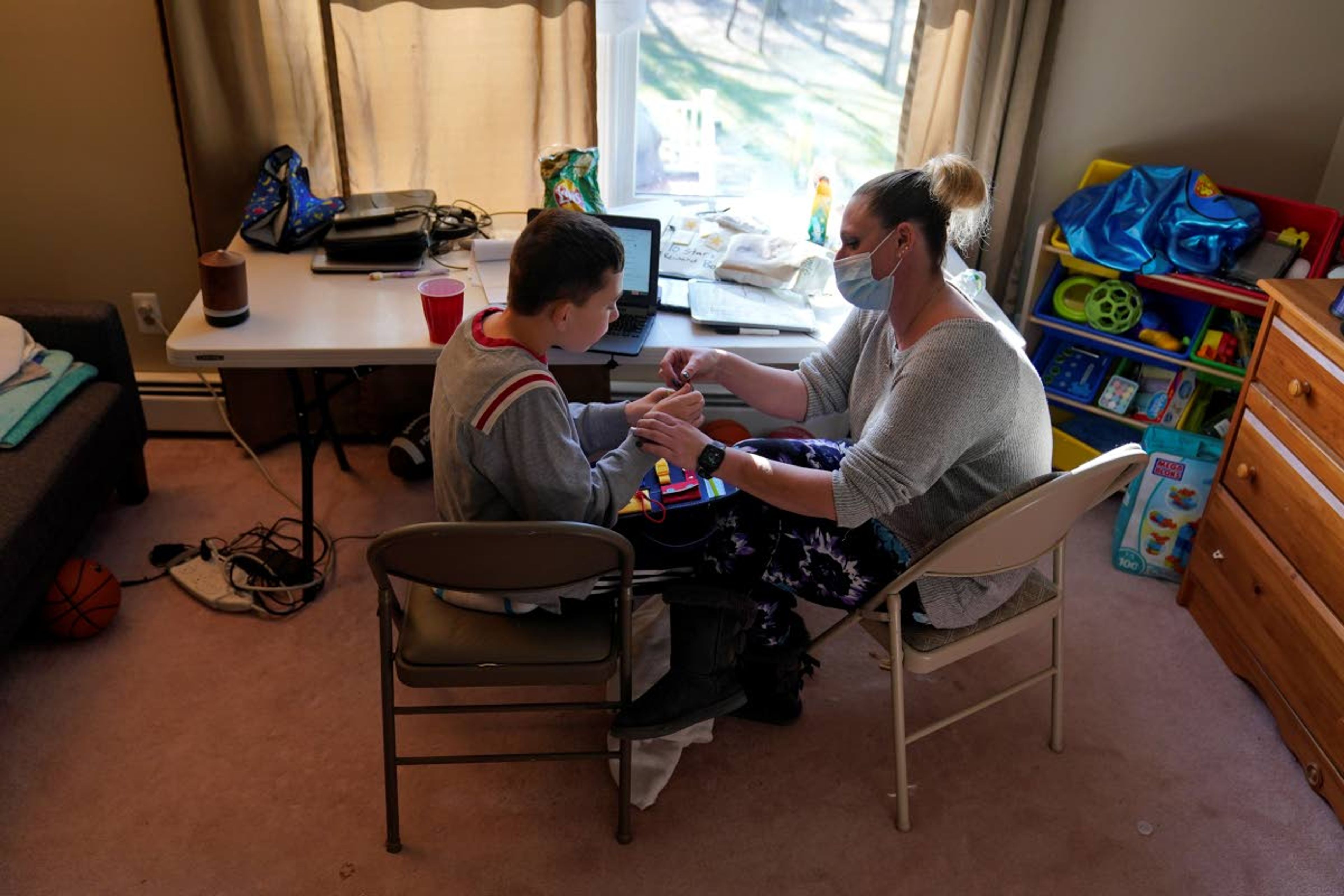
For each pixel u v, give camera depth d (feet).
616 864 6.48
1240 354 9.00
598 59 9.26
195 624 8.10
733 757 7.24
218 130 8.54
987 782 7.16
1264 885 6.54
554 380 5.52
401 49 8.67
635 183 10.03
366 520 9.25
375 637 8.06
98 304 8.55
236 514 9.25
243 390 9.68
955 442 5.79
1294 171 9.73
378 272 8.16
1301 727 7.21
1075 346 10.21
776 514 6.51
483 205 9.48
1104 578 9.11
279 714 7.37
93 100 8.87
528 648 6.02
